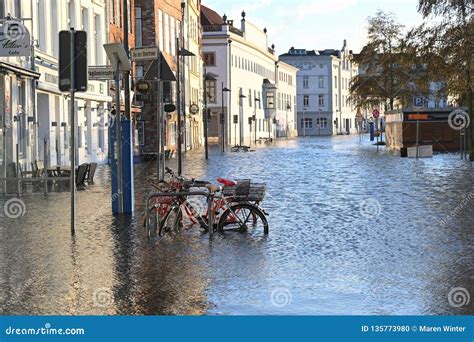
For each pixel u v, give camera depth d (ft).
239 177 126.62
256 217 65.57
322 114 647.56
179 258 49.73
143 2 236.02
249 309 36.27
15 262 48.39
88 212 75.25
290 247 53.78
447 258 48.57
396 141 237.66
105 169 159.33
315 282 42.01
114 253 51.67
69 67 59.00
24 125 121.29
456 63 161.99
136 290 40.37
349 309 36.01
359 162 172.86
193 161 192.34
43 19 140.87
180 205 63.05
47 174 104.99
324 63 644.69
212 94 411.13
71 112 59.57
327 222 66.90
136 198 90.17
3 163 98.58
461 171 134.31
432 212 73.36
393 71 291.79
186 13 307.78
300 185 108.06
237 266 46.83
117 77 71.31
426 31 167.12
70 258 49.75
